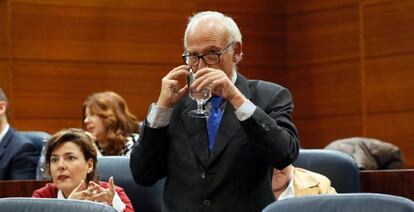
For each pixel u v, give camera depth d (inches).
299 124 464.4
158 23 442.9
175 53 446.0
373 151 320.2
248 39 463.8
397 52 428.1
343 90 447.2
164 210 184.2
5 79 419.8
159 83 442.3
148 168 184.5
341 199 167.8
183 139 183.5
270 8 468.4
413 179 257.8
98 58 432.8
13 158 314.3
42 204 174.6
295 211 168.9
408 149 424.5
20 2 422.3
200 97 175.5
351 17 444.8
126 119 315.3
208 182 180.2
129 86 437.7
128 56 437.7
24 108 421.7
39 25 424.5
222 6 458.6
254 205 180.7
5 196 254.8
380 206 164.2
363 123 439.2
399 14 427.5
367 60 438.3
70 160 231.3
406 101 425.4
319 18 457.4
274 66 468.4
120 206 221.0
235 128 181.8
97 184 216.2
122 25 437.4
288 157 176.9
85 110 315.6
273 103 185.6
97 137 311.3
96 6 433.1
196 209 179.8
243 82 186.5
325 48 454.6
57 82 426.3
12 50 421.1
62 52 427.5
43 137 321.4
